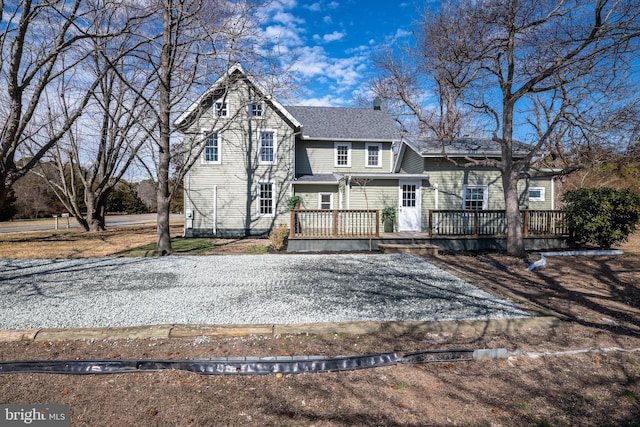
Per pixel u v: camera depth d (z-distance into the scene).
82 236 15.53
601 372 3.28
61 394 2.84
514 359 3.51
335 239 11.01
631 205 10.08
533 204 13.98
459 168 13.50
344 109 20.66
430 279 6.93
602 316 4.86
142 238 14.54
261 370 3.18
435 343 3.81
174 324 4.24
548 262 9.16
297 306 5.09
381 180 13.94
